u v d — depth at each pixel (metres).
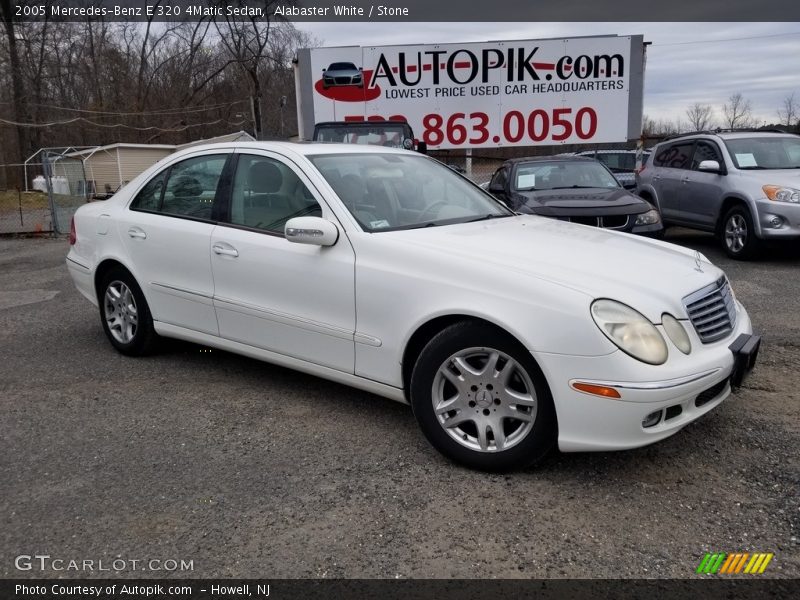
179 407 4.32
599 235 4.16
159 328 4.96
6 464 3.59
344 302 3.77
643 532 2.87
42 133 35.00
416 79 15.92
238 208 4.41
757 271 8.36
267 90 39.19
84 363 5.24
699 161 10.12
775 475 3.30
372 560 2.72
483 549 2.78
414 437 3.83
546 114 16.06
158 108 37.72
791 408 4.07
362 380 3.80
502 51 15.79
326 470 3.46
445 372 3.39
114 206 5.26
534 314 3.12
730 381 3.40
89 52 36.44
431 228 3.98
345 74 15.91
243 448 3.73
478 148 16.39
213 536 2.90
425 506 3.10
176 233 4.66
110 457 3.65
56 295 7.96
